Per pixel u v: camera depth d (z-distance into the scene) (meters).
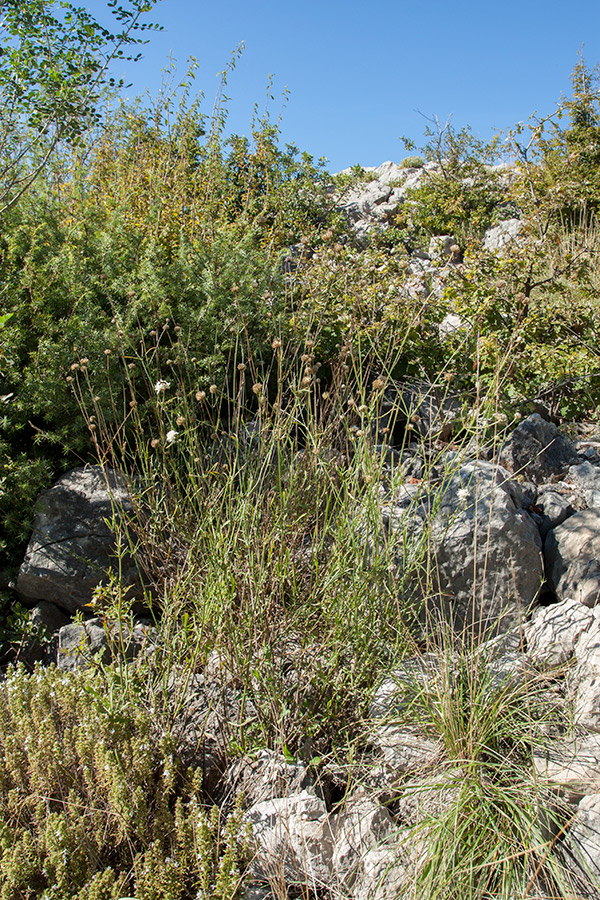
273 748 2.69
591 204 9.02
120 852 2.24
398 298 5.48
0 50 5.98
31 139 6.05
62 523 3.58
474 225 11.76
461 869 2.07
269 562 2.83
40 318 4.16
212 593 2.73
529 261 6.18
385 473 3.56
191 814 2.19
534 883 2.06
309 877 2.20
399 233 11.23
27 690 2.69
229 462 3.24
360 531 2.90
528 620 3.21
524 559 3.29
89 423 3.46
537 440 4.57
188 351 4.37
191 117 7.59
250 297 4.88
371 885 2.17
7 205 4.74
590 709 2.55
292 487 3.00
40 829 2.18
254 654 2.79
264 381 3.57
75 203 5.65
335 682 2.79
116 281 4.54
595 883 2.05
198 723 2.79
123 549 3.45
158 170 7.02
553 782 2.30
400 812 2.43
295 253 8.69
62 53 6.08
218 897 1.97
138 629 3.30
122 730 2.43
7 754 2.39
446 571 3.31
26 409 3.89
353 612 2.77
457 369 5.35
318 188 12.14
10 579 3.62
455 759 2.45
